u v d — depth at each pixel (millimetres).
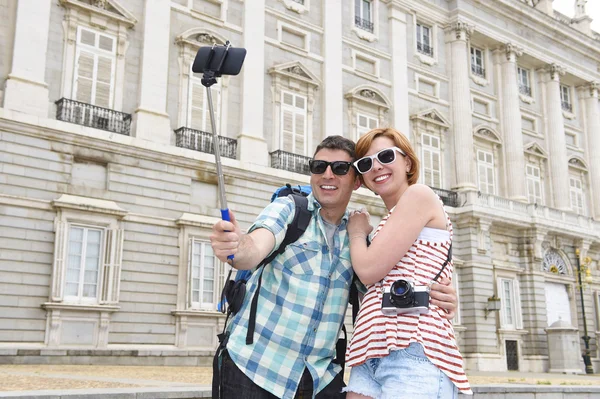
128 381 9391
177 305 19531
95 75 19672
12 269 16750
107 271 18266
